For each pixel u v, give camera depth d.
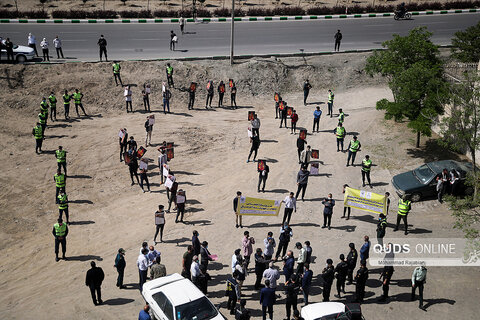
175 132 32.62
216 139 32.19
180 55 41.84
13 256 20.98
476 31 34.03
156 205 25.12
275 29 50.47
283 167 28.86
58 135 31.50
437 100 26.56
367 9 56.88
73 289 18.52
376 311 16.88
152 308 15.78
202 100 38.00
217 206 24.89
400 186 24.95
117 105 35.44
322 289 18.33
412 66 28.36
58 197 22.88
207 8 57.06
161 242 21.66
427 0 62.00
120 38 45.81
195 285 16.98
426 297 17.72
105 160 29.17
